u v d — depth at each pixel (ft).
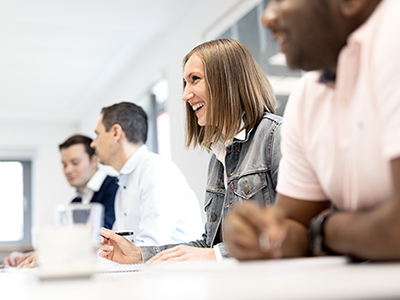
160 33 14.26
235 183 4.71
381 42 2.06
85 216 2.03
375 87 2.10
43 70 16.75
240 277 1.64
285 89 9.07
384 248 1.94
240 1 10.44
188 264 2.29
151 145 15.83
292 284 1.37
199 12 12.24
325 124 2.72
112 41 14.64
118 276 2.27
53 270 1.88
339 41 2.39
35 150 24.09
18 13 12.34
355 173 2.41
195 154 12.03
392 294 1.23
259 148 4.64
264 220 2.10
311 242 2.39
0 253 14.82
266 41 9.66
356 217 2.11
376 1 2.24
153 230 6.89
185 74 5.27
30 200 24.47
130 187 7.68
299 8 2.33
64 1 11.86
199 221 7.54
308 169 2.92
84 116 23.17
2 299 1.41
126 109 8.28
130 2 12.19
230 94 4.85
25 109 21.68
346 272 1.61
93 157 11.07
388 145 1.95
